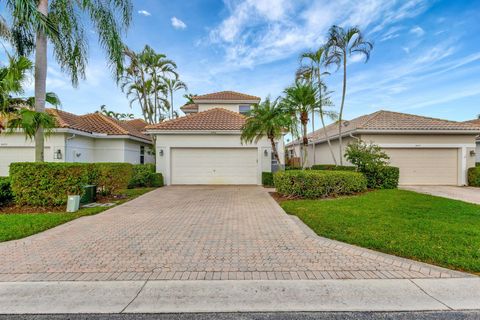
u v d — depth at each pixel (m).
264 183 16.08
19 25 9.74
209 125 16.92
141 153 21.62
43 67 10.04
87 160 17.27
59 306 3.27
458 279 3.90
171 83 27.00
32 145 15.21
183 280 3.91
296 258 4.72
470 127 15.99
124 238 5.88
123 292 3.58
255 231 6.41
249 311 3.17
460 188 14.95
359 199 10.42
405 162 16.38
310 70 18.72
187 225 7.00
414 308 3.22
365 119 19.27
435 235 5.70
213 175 16.73
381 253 4.87
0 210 8.82
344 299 3.41
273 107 12.95
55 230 6.52
